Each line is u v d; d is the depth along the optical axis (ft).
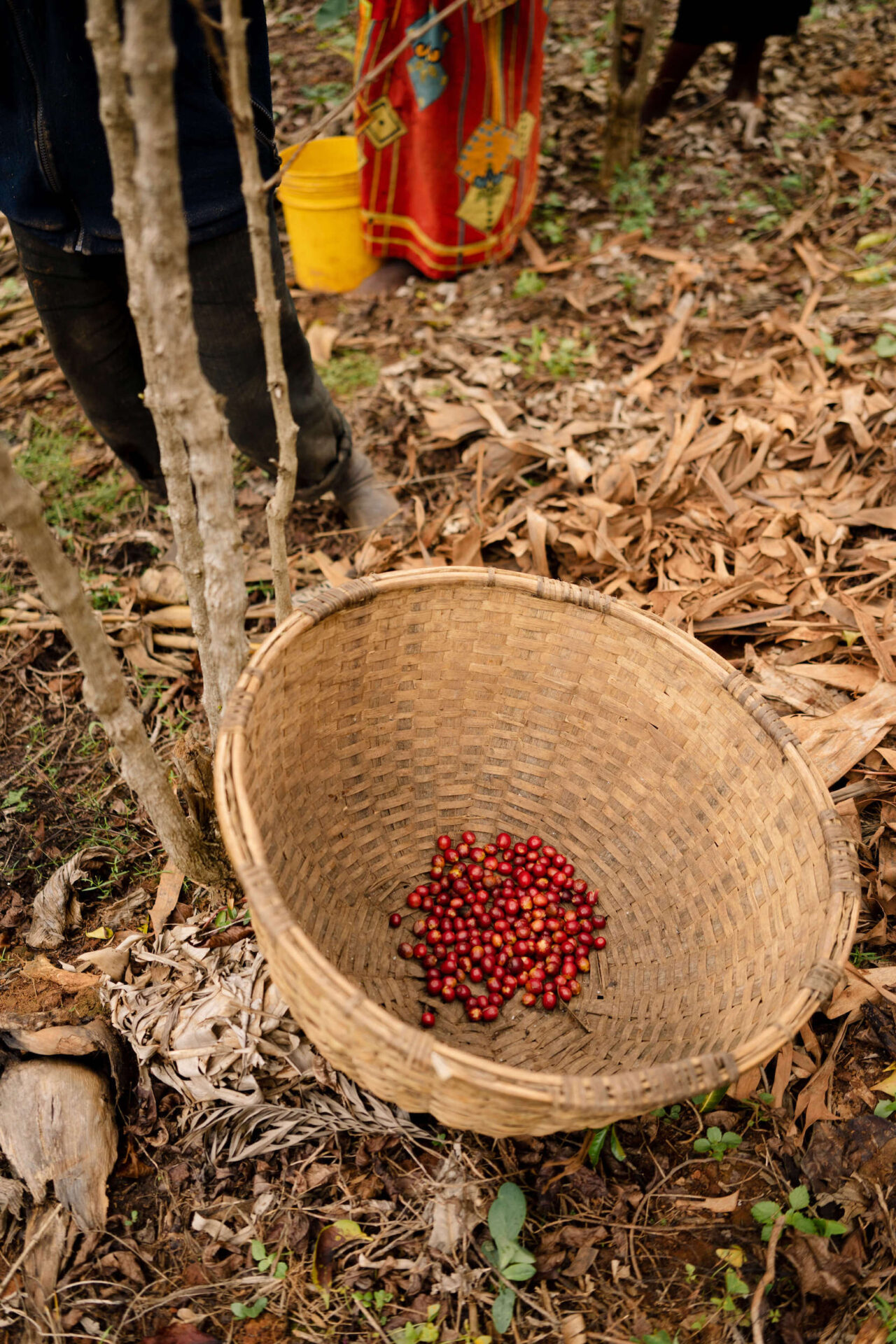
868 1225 6.04
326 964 4.77
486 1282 5.82
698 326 13.38
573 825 8.11
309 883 6.99
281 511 6.35
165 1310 5.69
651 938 7.38
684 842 7.42
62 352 7.93
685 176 16.63
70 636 5.01
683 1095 4.71
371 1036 4.63
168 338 4.77
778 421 11.28
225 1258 5.93
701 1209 6.18
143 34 3.79
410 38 4.54
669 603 9.59
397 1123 6.37
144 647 9.53
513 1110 4.71
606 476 10.93
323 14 8.84
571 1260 5.93
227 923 7.22
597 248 14.97
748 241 15.11
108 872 7.84
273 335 5.40
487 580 7.30
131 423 8.73
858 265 14.44
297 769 6.93
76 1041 6.38
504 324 13.61
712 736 7.18
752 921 6.62
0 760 8.73
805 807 6.35
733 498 10.80
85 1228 5.89
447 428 11.70
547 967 7.42
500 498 10.94
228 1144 6.34
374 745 7.69
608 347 13.16
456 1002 7.41
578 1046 6.96
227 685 6.41
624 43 14.92
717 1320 5.70
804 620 9.68
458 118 12.73
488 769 8.19
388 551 10.10
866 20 20.88
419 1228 6.01
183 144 6.46
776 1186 6.26
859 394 11.46
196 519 5.82
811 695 8.97
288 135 17.04
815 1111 6.56
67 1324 5.59
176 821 6.35
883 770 8.50
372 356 13.21
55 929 7.31
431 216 13.69
